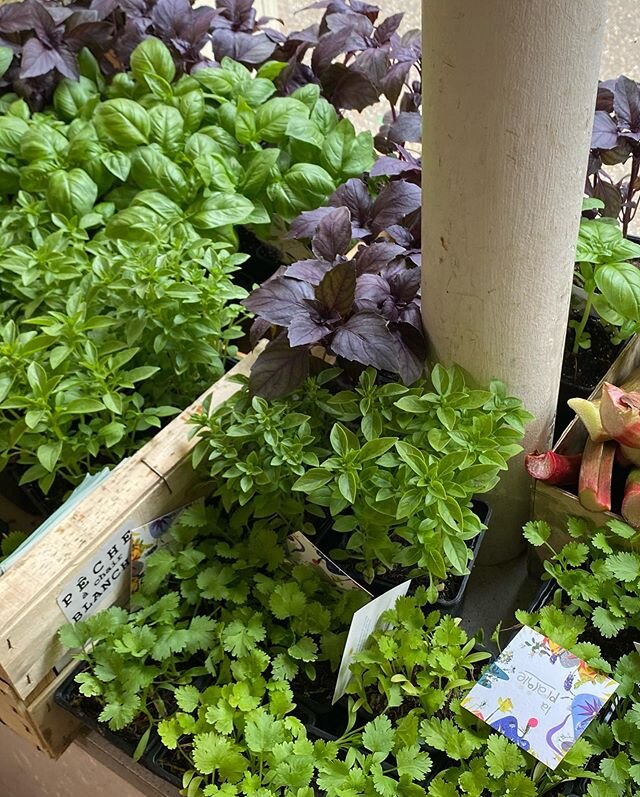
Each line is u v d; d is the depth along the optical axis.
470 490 0.97
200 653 1.04
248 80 1.49
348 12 1.54
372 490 0.99
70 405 1.07
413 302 1.11
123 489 1.05
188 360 1.20
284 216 1.40
